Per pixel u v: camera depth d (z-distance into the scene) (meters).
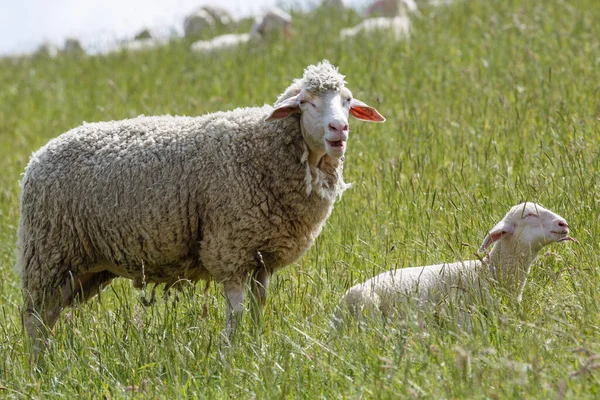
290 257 11.99
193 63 31.23
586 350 8.74
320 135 11.23
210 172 11.60
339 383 9.57
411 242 13.58
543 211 11.28
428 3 36.41
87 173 11.98
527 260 11.33
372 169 17.00
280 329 10.99
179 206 11.64
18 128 28.31
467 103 19.94
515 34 25.34
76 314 12.17
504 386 8.70
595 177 13.77
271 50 30.17
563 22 25.77
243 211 11.50
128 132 12.18
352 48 27.50
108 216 11.84
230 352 10.54
